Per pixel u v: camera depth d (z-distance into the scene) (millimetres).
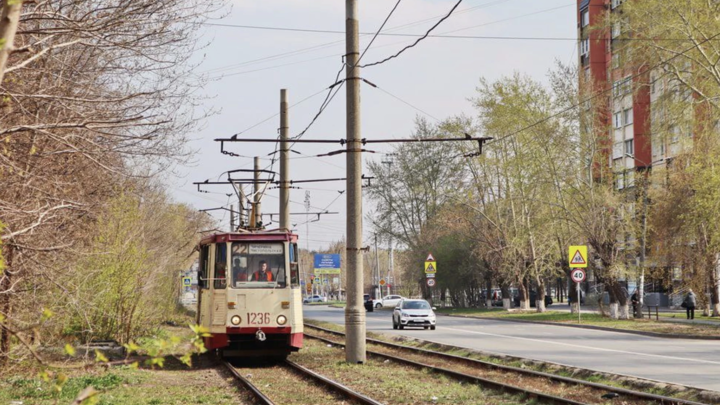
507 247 62469
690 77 42469
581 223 51906
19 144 11992
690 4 41250
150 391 17656
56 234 14203
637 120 73188
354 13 23984
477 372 21406
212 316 24266
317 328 45875
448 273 80062
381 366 23297
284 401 16016
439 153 81188
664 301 77250
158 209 36906
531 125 55344
